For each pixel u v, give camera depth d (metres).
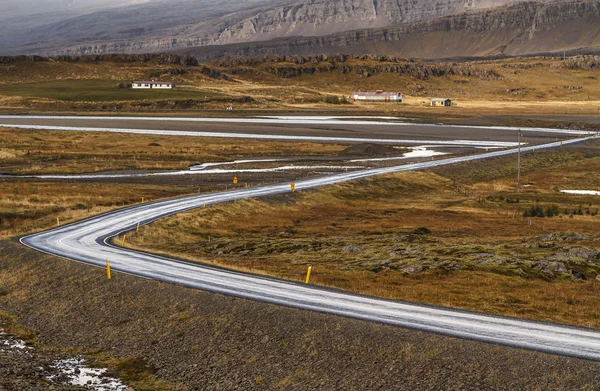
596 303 61.03
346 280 68.56
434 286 66.69
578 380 40.59
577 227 115.56
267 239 99.62
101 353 54.62
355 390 43.62
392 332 48.81
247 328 52.84
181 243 97.81
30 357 53.38
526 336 48.22
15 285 72.00
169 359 51.72
